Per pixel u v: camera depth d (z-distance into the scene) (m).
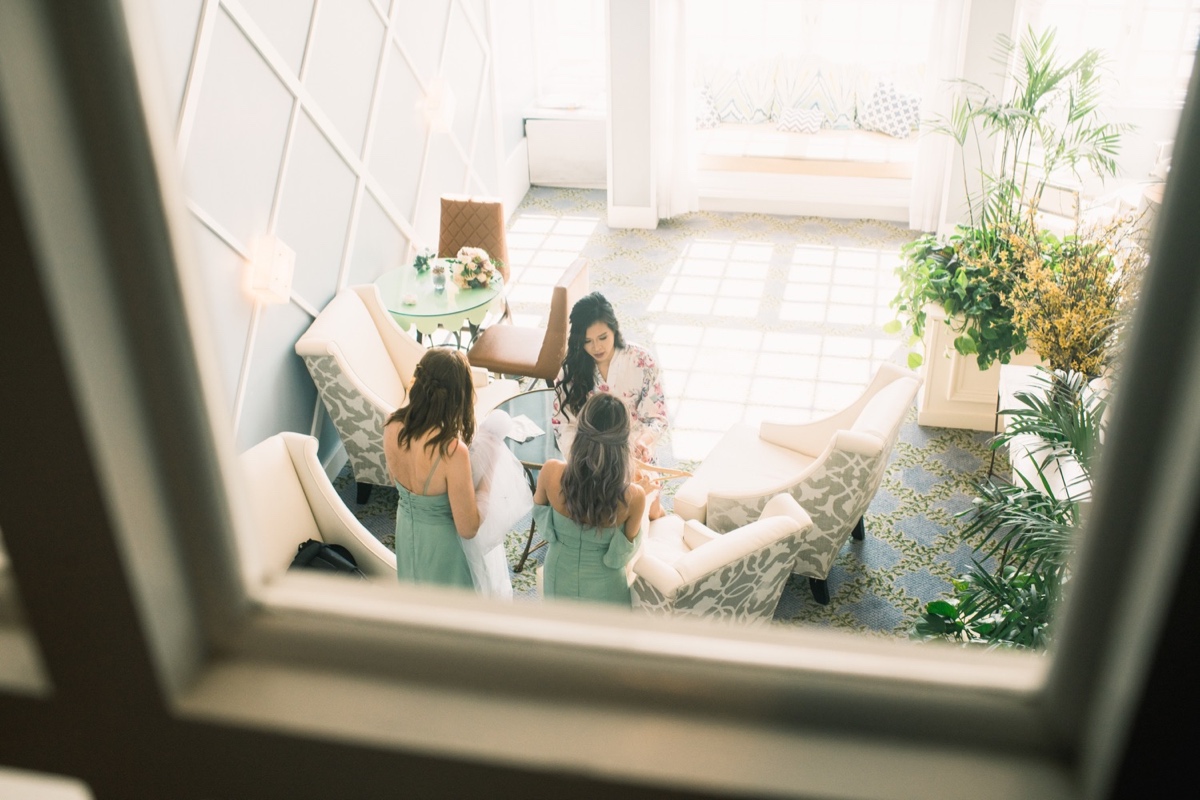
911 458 5.23
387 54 5.80
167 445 0.69
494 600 0.78
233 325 4.46
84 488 0.64
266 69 4.61
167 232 0.64
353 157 5.49
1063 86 7.34
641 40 7.35
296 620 0.76
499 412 3.70
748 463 4.46
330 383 4.73
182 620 0.73
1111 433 0.58
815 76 8.53
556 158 8.73
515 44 8.27
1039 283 3.86
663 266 7.42
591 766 0.68
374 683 0.74
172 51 3.92
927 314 5.14
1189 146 0.51
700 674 0.72
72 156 0.59
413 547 3.57
